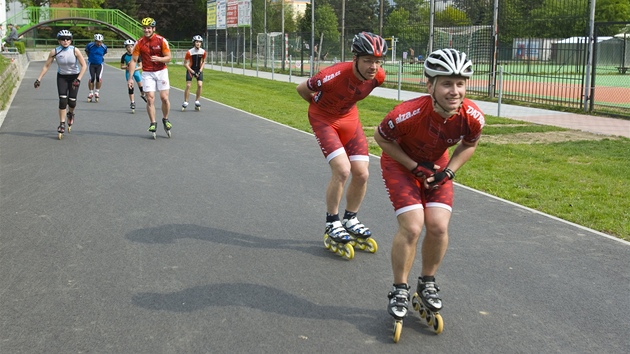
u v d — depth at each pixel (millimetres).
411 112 4082
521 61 20422
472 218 7086
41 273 5152
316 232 6426
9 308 4477
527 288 5043
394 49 31891
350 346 3996
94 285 4922
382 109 18297
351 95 5570
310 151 10961
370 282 5113
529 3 19828
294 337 4098
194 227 6473
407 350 3963
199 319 4344
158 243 5949
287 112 17250
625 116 16141
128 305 4555
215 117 15648
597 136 13289
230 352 3873
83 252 5664
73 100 12062
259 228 6500
